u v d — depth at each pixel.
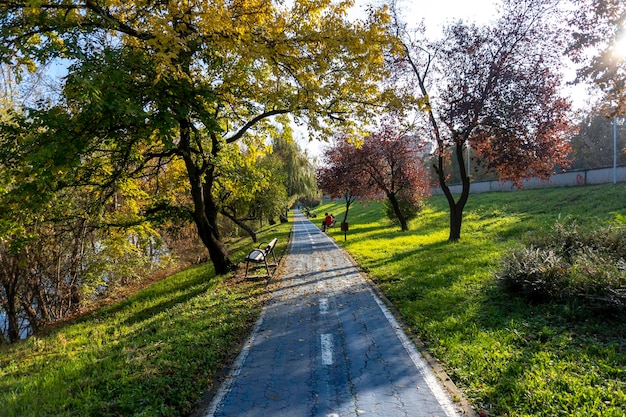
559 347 4.88
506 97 13.84
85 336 9.02
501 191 32.50
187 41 8.19
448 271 9.77
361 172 24.33
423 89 15.96
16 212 9.09
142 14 8.25
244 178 13.51
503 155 14.12
